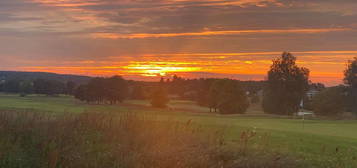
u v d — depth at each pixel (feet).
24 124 34.14
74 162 27.14
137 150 30.35
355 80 225.76
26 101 197.77
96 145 31.53
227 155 29.99
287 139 44.42
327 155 34.55
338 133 63.67
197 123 53.06
